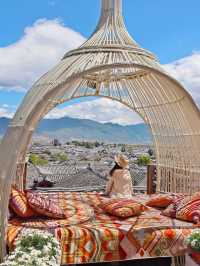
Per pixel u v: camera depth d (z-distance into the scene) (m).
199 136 3.79
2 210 2.71
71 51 3.80
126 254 2.77
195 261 2.67
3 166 3.21
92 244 2.71
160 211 3.53
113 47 3.63
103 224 2.95
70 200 3.86
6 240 2.61
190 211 3.12
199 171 3.96
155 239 2.84
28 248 2.29
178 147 4.38
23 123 2.98
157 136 4.88
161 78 3.70
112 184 4.17
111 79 4.68
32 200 3.02
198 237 2.68
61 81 3.04
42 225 2.81
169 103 4.15
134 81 4.60
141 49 3.79
